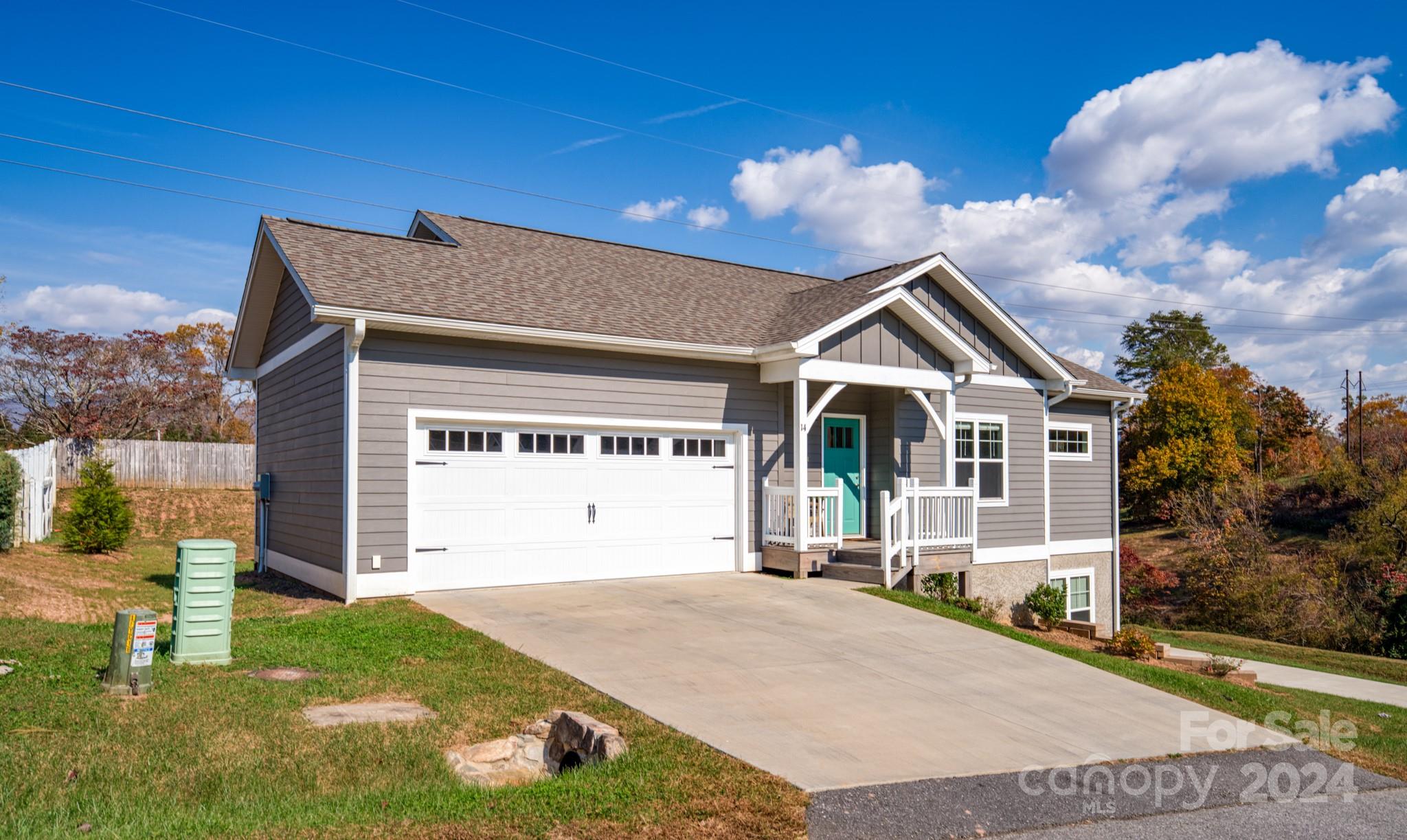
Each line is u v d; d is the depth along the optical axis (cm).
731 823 527
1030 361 1880
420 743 639
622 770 598
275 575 1591
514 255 1595
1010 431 1852
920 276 1716
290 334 1541
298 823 492
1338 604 2412
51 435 3650
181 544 830
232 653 866
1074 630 1463
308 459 1413
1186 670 1261
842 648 1000
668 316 1512
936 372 1611
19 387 3659
